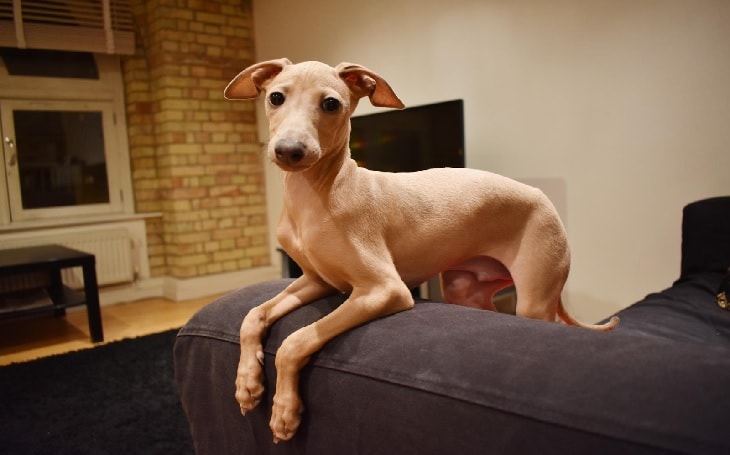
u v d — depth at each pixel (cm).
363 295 88
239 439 97
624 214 227
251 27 434
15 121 371
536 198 109
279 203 425
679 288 183
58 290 324
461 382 69
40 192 383
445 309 90
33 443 183
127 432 189
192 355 104
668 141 210
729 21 190
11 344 304
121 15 395
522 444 62
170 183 396
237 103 423
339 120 89
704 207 189
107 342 301
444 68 295
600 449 57
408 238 98
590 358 66
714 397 55
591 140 235
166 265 421
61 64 385
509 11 259
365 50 344
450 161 262
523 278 108
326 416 82
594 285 241
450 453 68
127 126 412
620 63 221
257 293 108
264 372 91
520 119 261
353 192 91
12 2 355
